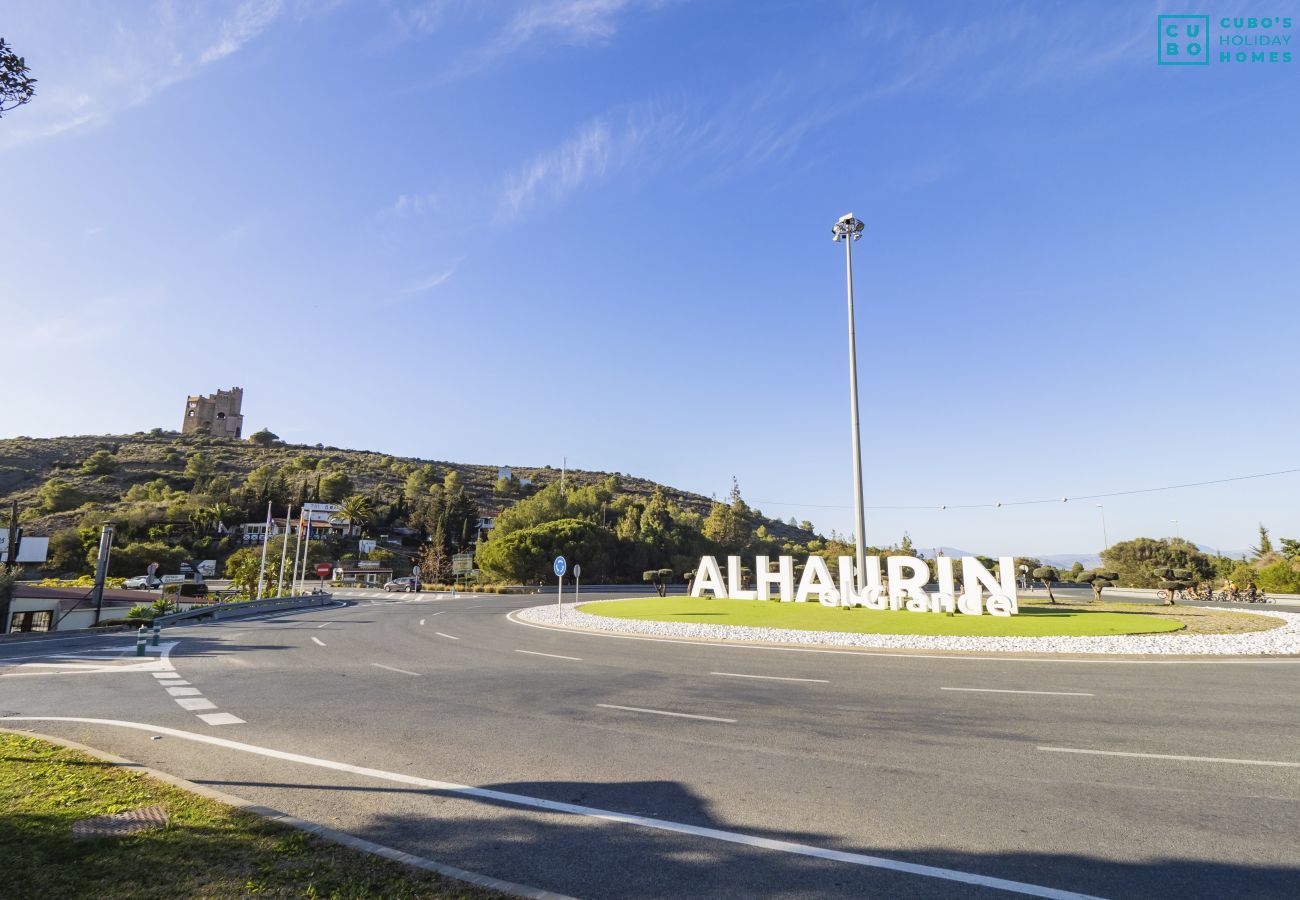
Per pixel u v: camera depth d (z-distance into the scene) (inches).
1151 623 791.1
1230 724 346.9
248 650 753.0
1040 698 420.5
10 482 3902.6
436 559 3068.4
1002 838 205.8
